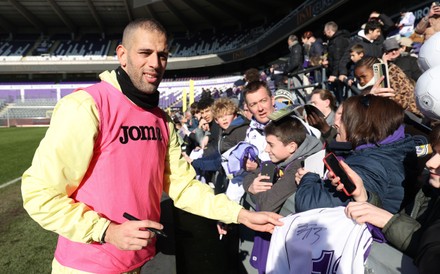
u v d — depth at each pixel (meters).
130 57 1.43
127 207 1.45
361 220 1.30
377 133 1.67
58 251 1.53
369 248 1.25
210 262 2.97
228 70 36.53
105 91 1.46
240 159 2.64
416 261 1.07
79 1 30.81
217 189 3.85
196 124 7.87
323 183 1.68
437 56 1.63
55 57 36.38
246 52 29.67
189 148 6.21
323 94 3.59
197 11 32.41
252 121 2.86
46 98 35.50
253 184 2.07
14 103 34.22
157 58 1.43
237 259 3.03
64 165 1.34
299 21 19.03
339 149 1.80
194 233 3.59
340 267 1.29
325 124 2.72
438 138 1.22
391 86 2.90
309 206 1.61
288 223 1.57
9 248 3.42
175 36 37.84
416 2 11.55
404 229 1.24
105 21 35.69
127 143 1.45
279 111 2.04
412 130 2.54
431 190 1.39
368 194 1.47
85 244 1.45
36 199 1.33
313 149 2.00
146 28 1.41
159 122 1.62
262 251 2.04
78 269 1.45
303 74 8.02
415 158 1.68
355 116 1.73
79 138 1.34
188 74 38.56
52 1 30.78
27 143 14.39
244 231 2.57
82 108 1.36
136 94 1.47
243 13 33.75
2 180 7.02
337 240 1.35
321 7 16.03
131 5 31.53
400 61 4.09
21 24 36.91
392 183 1.56
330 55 5.74
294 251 1.48
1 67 35.59
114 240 1.34
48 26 37.66
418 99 1.47
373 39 5.10
